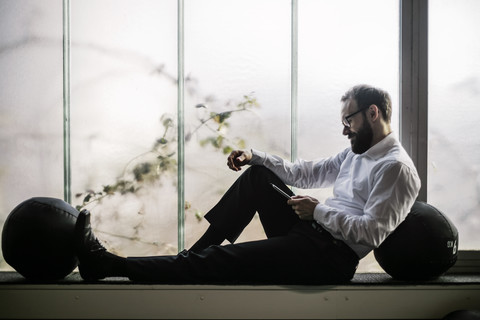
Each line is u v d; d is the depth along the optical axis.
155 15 2.36
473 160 2.38
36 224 1.81
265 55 2.38
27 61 2.32
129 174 2.36
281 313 1.86
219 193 2.39
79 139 2.34
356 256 1.85
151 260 1.84
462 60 2.37
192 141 2.37
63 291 1.85
